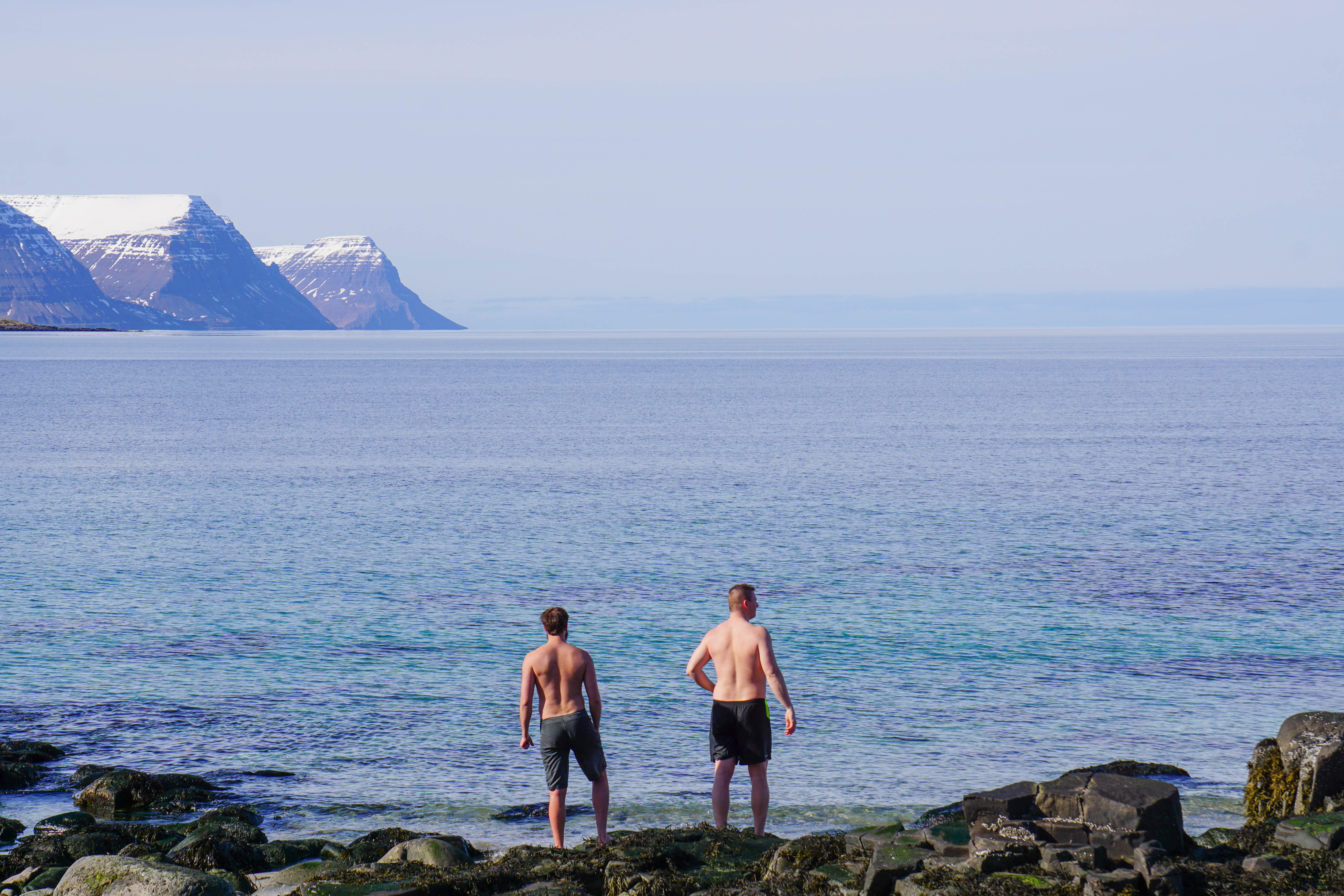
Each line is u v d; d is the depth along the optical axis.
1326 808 19.83
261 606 49.41
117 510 79.38
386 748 31.17
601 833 21.08
